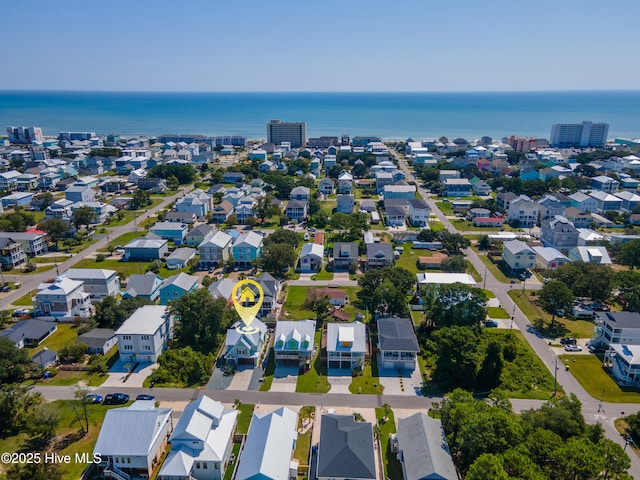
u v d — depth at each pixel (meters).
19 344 94.50
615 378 85.56
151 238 149.62
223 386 83.25
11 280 129.50
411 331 91.12
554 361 90.88
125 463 62.59
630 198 191.25
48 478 58.25
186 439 62.62
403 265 139.00
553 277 120.06
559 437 61.47
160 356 88.06
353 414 74.19
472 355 82.38
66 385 83.31
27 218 171.00
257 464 58.97
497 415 63.31
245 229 175.12
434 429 66.38
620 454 58.34
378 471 64.06
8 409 72.06
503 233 163.00
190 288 112.69
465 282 116.88
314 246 141.62
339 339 87.38
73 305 109.06
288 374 86.88
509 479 52.66
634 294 108.00
